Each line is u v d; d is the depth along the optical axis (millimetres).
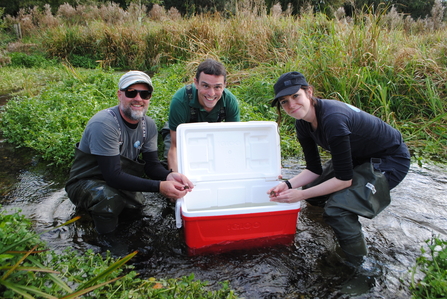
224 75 3047
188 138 2965
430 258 2541
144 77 2744
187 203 3012
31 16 18703
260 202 3139
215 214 2494
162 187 2646
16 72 10750
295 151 4789
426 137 5070
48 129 4738
